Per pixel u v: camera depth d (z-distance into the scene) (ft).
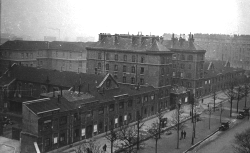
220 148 223.10
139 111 292.61
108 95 260.21
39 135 190.70
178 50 420.77
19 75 324.19
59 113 203.92
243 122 306.14
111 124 255.29
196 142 236.43
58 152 200.75
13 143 214.69
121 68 364.58
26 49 479.82
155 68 333.21
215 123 299.58
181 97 369.71
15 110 311.47
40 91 308.60
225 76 516.32
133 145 203.62
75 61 522.47
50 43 549.54
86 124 228.43
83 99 234.17
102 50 378.94
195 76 412.57
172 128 274.57
